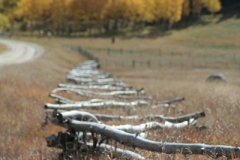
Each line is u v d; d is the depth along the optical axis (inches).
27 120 742.5
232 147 354.3
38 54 3363.7
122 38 7224.4
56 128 695.1
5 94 944.9
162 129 539.8
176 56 4894.2
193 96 960.9
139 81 1951.3
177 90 1178.0
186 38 6717.5
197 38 6619.1
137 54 5022.1
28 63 2257.6
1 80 1221.1
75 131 471.5
